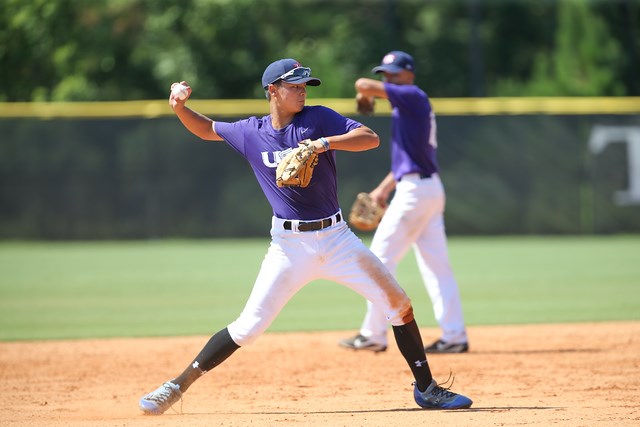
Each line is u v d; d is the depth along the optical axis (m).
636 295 40.25
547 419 17.98
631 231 65.94
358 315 36.44
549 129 65.56
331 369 25.14
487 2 107.69
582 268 49.88
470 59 103.94
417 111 25.86
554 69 98.19
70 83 77.31
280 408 19.98
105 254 58.69
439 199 26.42
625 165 65.75
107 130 63.94
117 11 92.44
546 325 32.50
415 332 18.94
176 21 94.19
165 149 64.19
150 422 18.20
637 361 25.42
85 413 19.64
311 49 98.81
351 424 17.69
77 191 63.88
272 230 18.41
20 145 63.50
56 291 43.34
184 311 37.12
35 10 74.62
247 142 18.31
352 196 64.50
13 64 74.31
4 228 63.69
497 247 61.00
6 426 18.14
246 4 95.12
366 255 18.28
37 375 24.75
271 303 18.38
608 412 18.75
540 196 65.81
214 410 19.88
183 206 64.44
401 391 21.95
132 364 26.30
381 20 105.69
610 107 65.62
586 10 95.44
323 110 18.11
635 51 99.56
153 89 92.69
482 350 27.66
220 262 54.12
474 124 65.62
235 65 93.81
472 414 18.58
